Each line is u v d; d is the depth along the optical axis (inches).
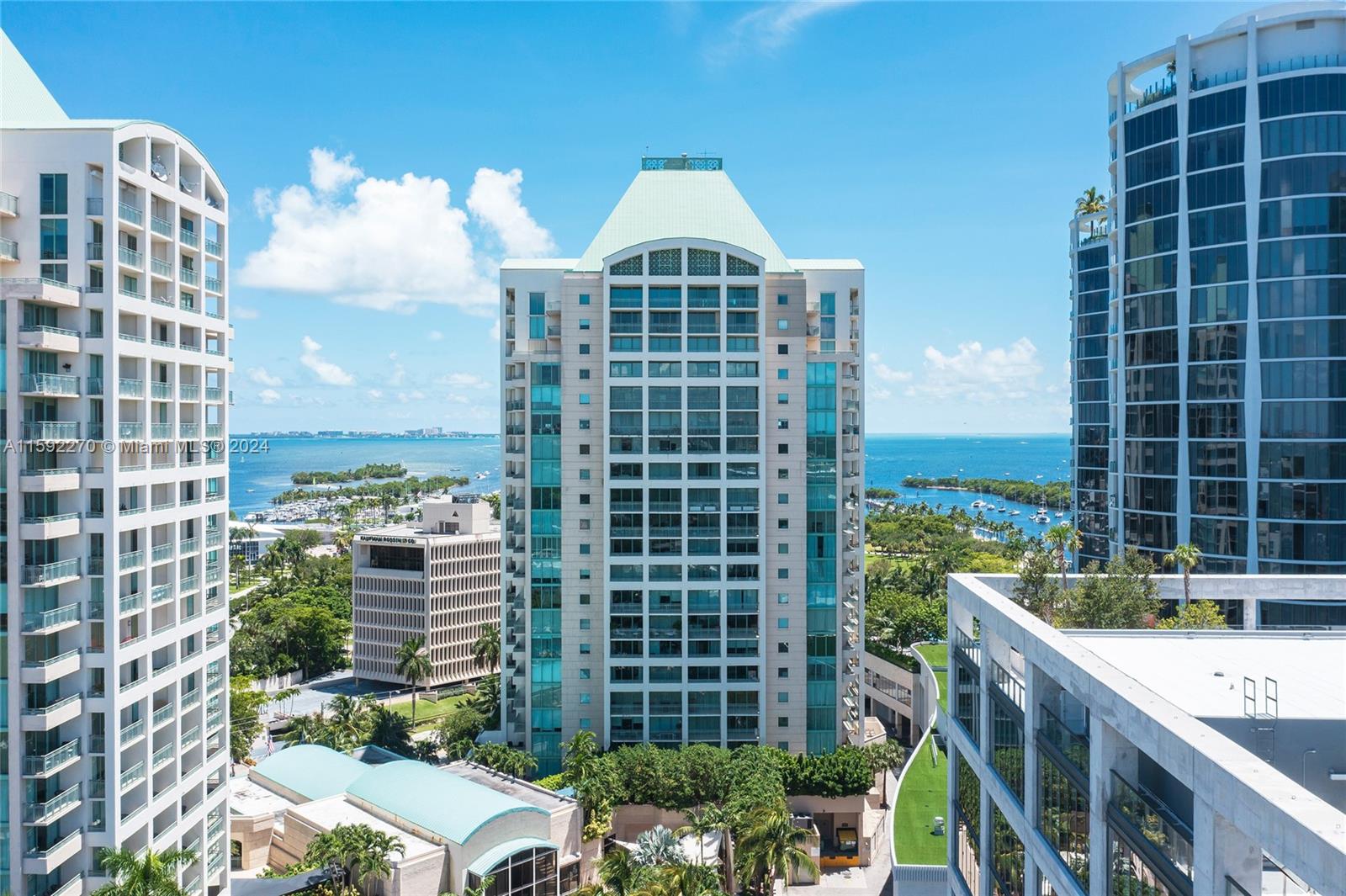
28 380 1877.5
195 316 2309.3
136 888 1774.1
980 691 1696.6
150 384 2102.6
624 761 3341.5
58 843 1899.6
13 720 1855.3
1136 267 4045.3
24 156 1948.8
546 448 3666.3
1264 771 826.2
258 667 6166.3
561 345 3676.2
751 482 3582.7
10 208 1942.7
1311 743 1087.0
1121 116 4106.8
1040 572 2271.2
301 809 3107.8
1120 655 1455.5
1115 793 1122.0
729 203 3902.6
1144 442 4013.3
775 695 3634.4
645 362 3585.1
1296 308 3511.3
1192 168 3786.9
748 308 3612.2
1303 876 713.6
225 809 2482.8
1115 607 2190.0
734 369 3597.4
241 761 4210.1
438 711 5502.0
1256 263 3587.6
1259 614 3612.2
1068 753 1279.5
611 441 3582.7
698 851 3024.1
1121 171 4111.7
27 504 1889.8
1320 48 3555.6
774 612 3631.9
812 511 3634.4
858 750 3572.8
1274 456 3555.6
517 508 3769.7
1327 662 1408.7
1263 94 3585.1
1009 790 1539.1
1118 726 1075.3
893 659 4963.1
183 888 2219.5
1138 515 4045.3
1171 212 3870.6
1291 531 3516.2
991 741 1660.9
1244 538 3624.5
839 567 3629.4
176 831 2197.3
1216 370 3705.7
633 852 2529.5
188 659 2274.9
